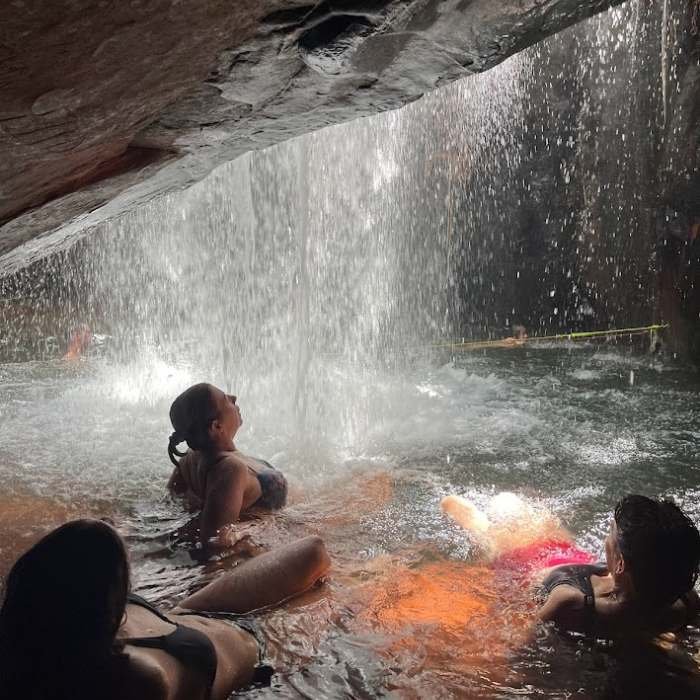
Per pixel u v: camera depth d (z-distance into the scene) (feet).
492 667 7.46
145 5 5.12
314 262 28.04
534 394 21.80
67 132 6.64
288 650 7.75
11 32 4.69
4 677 5.23
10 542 10.78
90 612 5.28
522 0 6.86
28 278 38.58
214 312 30.86
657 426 17.90
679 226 27.91
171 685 5.94
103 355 29.45
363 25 6.49
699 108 26.55
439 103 39.34
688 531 7.59
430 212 39.37
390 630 8.16
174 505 12.28
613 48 34.50
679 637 7.97
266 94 7.98
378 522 11.51
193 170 10.68
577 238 38.40
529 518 11.21
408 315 36.32
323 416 18.44
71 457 15.15
